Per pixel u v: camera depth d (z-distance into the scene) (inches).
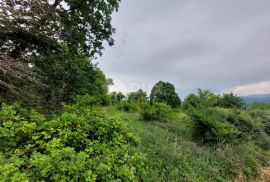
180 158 198.4
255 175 230.8
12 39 213.9
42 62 259.8
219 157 231.5
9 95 170.9
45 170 73.2
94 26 382.6
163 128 347.6
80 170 82.3
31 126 102.8
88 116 147.0
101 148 109.7
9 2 192.4
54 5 317.4
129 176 97.1
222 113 357.4
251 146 299.1
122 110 594.2
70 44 321.7
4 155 83.6
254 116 460.8
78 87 304.7
